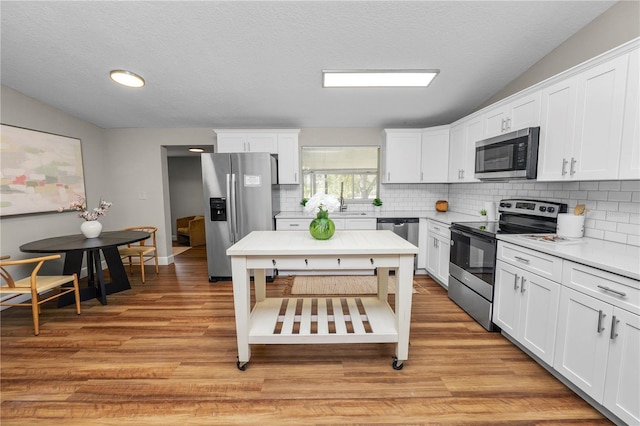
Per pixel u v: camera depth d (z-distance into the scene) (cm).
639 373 126
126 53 236
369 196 460
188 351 209
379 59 247
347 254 179
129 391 169
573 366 158
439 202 421
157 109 349
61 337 228
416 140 398
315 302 243
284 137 399
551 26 207
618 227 188
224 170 354
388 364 194
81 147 369
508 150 239
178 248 574
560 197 235
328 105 346
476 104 345
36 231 307
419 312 270
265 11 193
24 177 291
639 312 124
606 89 164
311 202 204
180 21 201
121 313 271
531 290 188
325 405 158
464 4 188
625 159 154
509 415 150
